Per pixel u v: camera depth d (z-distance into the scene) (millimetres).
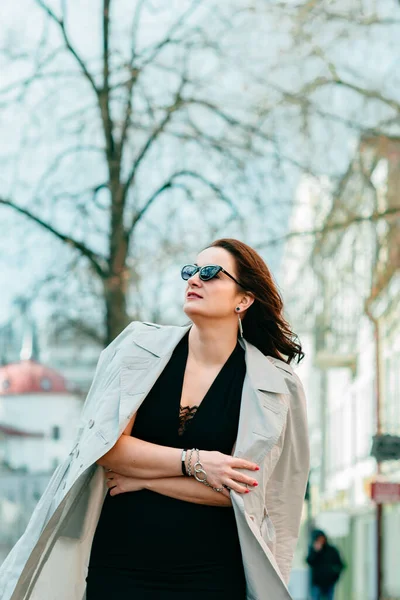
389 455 18531
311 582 23422
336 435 45688
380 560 20297
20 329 20969
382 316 26547
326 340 35938
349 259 21344
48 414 75688
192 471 3473
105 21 19469
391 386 32125
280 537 3771
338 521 39500
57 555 3592
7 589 3504
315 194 20234
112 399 3615
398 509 29719
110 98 19469
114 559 3500
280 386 3652
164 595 3449
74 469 3512
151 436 3605
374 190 20422
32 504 50656
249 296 3760
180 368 3688
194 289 3693
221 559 3486
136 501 3518
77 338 22969
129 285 19797
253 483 3473
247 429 3568
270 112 19625
